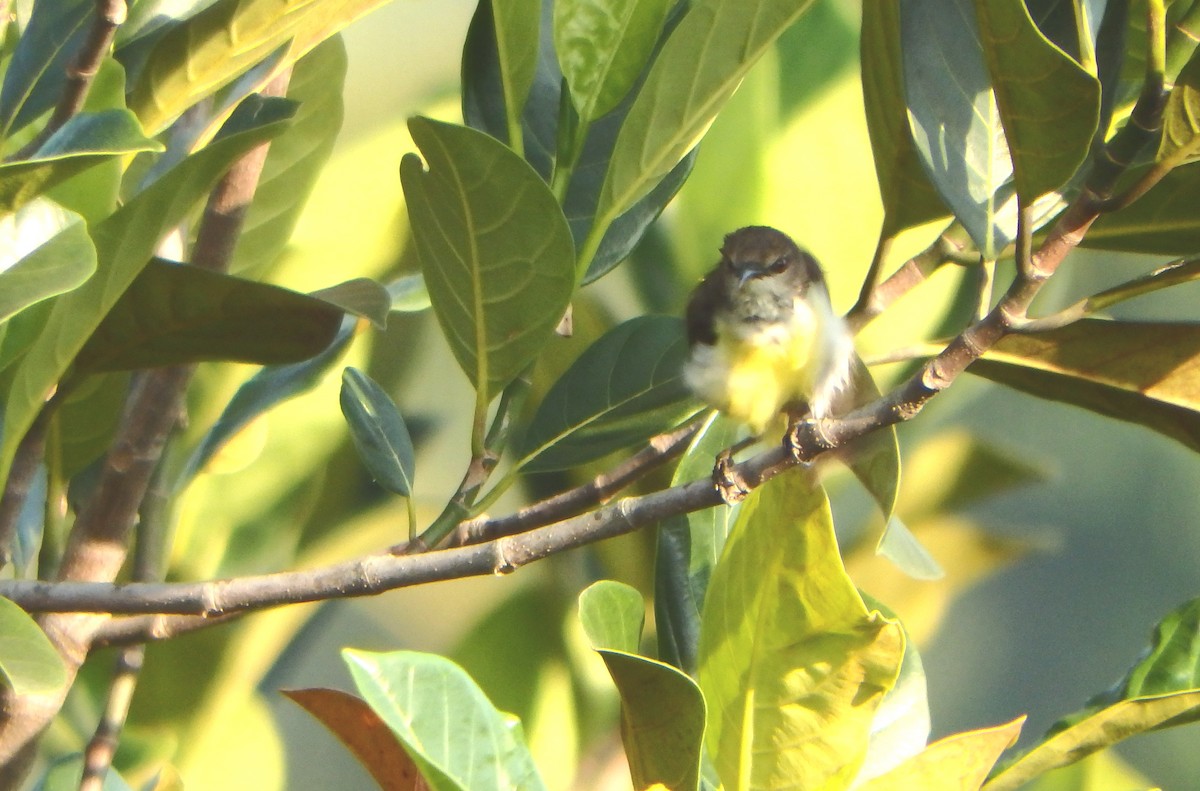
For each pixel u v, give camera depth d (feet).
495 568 11.71
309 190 12.09
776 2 11.75
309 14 11.80
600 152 11.94
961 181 11.76
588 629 11.67
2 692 11.84
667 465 12.18
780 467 11.68
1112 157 11.60
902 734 11.80
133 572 11.96
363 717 11.69
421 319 12.29
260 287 11.75
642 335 11.91
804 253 12.23
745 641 11.67
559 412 11.89
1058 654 16.11
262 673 12.12
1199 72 11.58
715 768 11.68
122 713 11.88
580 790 12.09
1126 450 16.17
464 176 11.71
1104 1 11.86
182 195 11.71
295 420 12.18
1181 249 11.85
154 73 11.80
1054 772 11.97
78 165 11.63
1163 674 11.78
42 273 11.63
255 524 12.16
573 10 11.84
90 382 11.91
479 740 11.57
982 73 11.78
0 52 11.91
